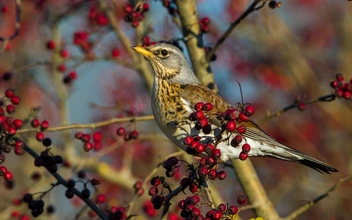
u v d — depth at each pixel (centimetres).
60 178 1040
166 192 1269
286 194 1780
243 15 1182
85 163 1275
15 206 1296
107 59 1354
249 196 1270
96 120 1745
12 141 1050
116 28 1394
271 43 1941
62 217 1636
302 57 1983
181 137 1107
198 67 1277
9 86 1678
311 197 1772
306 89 1962
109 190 1599
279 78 1958
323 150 1917
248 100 1936
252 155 1127
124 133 1216
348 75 2016
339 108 1966
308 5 2089
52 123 1725
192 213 851
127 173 1582
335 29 2088
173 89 1138
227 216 861
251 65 1955
